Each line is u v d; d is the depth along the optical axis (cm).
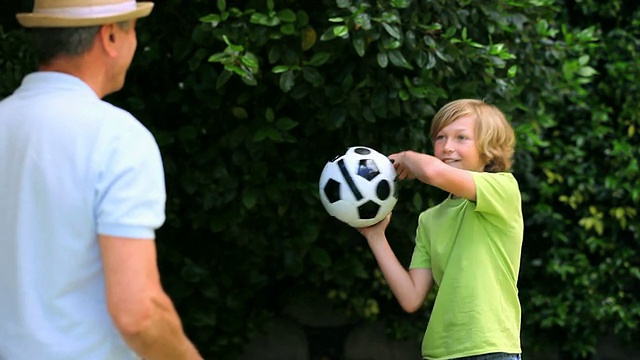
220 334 880
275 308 937
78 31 393
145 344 371
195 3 763
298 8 758
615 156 1001
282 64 734
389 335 969
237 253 846
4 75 766
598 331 1013
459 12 777
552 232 986
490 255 579
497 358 563
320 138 803
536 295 985
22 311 380
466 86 784
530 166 917
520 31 848
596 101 1020
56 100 391
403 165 605
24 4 742
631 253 1000
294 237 822
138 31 773
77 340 381
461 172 572
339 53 746
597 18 1040
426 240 618
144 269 369
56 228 378
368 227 631
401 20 740
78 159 378
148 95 814
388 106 759
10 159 389
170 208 814
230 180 786
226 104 784
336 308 953
